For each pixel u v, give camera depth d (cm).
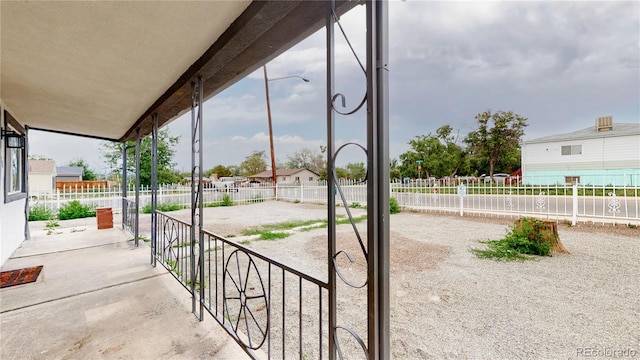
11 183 425
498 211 715
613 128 1589
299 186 1285
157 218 370
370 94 90
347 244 495
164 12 155
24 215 503
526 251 411
